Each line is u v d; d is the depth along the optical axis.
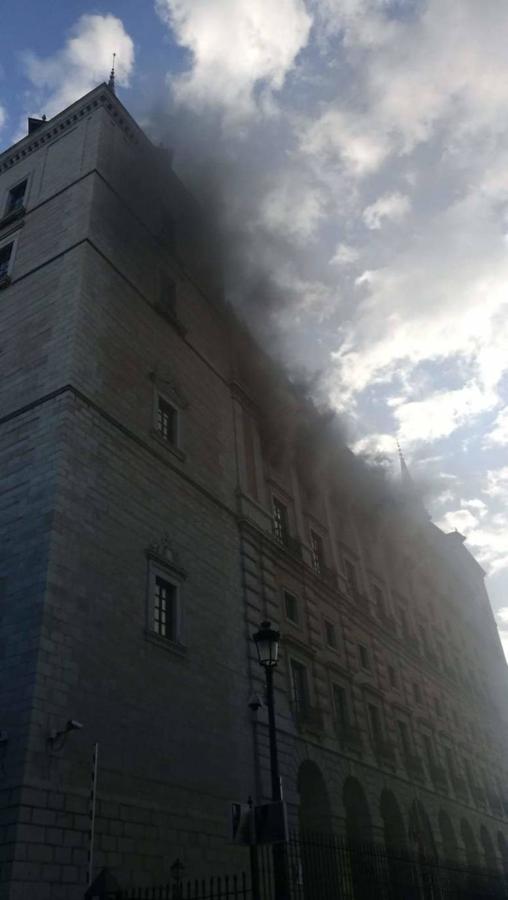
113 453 20.80
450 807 37.75
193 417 26.58
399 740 35.03
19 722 14.84
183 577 21.92
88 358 21.34
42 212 26.56
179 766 18.59
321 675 29.00
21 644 15.88
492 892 28.88
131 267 26.27
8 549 17.61
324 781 25.66
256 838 12.18
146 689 18.45
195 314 30.36
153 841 16.70
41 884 13.58
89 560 18.11
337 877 17.14
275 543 29.17
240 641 23.84
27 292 23.80
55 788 14.69
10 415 20.48
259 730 22.58
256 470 30.39
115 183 27.58
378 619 38.91
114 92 29.64
